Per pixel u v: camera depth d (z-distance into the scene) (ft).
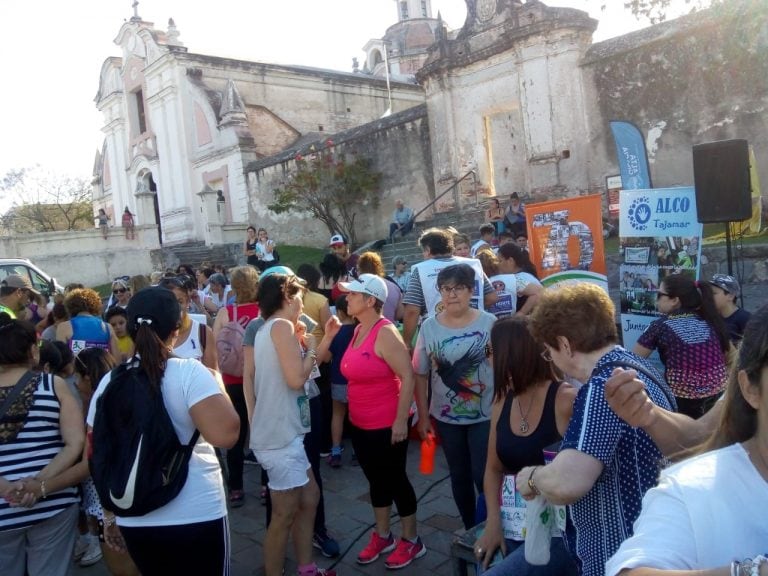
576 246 24.56
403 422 13.04
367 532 15.67
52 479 10.41
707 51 43.01
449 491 17.54
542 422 9.25
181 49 93.20
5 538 10.39
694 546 4.28
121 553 12.12
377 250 57.77
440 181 60.13
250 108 91.56
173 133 93.66
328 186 67.92
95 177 120.88
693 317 14.56
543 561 7.79
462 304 12.74
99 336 19.48
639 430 6.80
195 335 16.02
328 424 21.66
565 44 50.08
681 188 20.94
